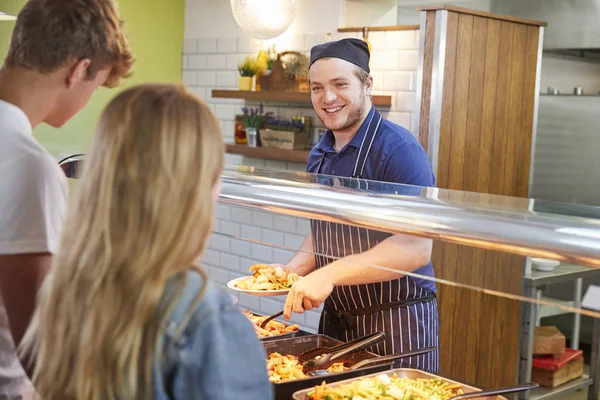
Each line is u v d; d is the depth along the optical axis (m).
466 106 3.93
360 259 1.73
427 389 1.76
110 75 1.58
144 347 1.04
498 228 1.46
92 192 1.06
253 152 4.79
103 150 1.06
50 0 1.46
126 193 1.03
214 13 5.28
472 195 1.76
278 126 4.66
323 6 4.58
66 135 5.02
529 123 4.29
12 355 1.56
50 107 1.53
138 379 1.04
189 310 1.05
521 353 1.60
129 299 1.02
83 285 1.05
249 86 4.85
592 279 1.32
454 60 3.83
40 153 1.45
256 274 2.19
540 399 1.59
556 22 4.84
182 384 1.04
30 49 1.45
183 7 5.50
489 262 1.48
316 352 2.03
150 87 1.10
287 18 3.60
